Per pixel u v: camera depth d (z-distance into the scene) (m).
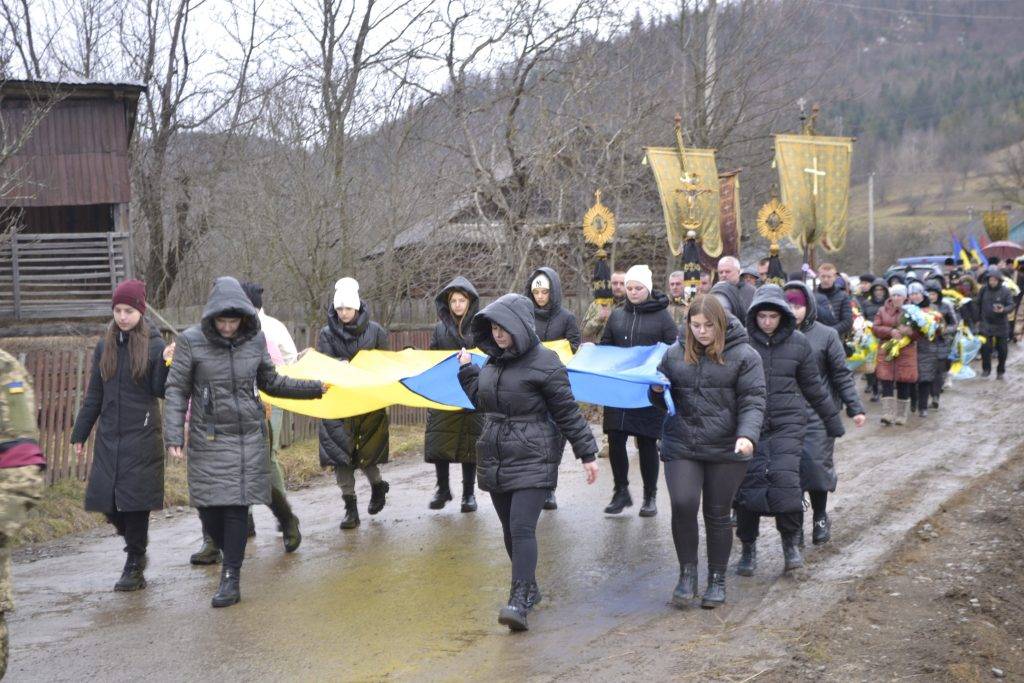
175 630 6.06
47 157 19.11
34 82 18.11
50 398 10.05
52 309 19.30
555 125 22.44
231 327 6.59
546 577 7.05
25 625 6.27
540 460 5.98
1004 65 96.88
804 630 5.67
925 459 11.14
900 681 4.92
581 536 8.19
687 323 6.28
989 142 88.50
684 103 26.92
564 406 6.00
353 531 8.68
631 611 6.23
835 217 15.46
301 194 17.73
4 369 4.16
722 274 9.04
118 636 5.98
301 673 5.29
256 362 6.70
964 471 10.36
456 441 8.96
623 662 5.29
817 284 12.99
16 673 5.40
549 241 21.66
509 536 6.28
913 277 17.64
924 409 14.84
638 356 8.26
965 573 6.69
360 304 8.77
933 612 5.95
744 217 29.14
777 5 29.09
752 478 6.74
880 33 99.69
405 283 19.64
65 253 19.61
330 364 8.09
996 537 7.52
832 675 5.02
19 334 18.95
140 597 6.85
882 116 92.19
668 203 14.48
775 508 6.68
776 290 6.88
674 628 5.85
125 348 6.90
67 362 10.20
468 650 5.57
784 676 5.00
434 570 7.28
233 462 6.55
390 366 8.49
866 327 16.94
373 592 6.76
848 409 7.61
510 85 22.41
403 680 5.14
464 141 21.64
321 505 10.03
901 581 6.59
